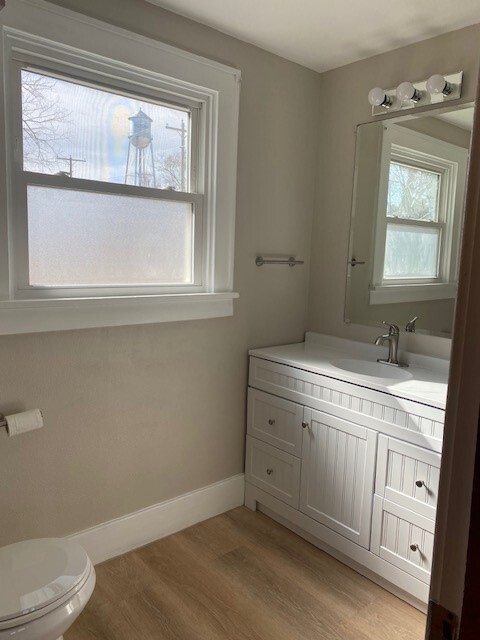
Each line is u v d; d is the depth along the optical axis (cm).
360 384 203
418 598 190
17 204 181
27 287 187
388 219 243
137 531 228
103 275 206
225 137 231
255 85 242
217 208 233
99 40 189
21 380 188
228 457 261
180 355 233
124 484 222
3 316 178
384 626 184
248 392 259
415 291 234
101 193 202
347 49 239
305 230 277
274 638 178
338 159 264
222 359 250
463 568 47
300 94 261
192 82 216
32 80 182
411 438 187
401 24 213
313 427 225
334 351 259
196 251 233
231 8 205
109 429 214
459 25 211
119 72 200
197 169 230
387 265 245
